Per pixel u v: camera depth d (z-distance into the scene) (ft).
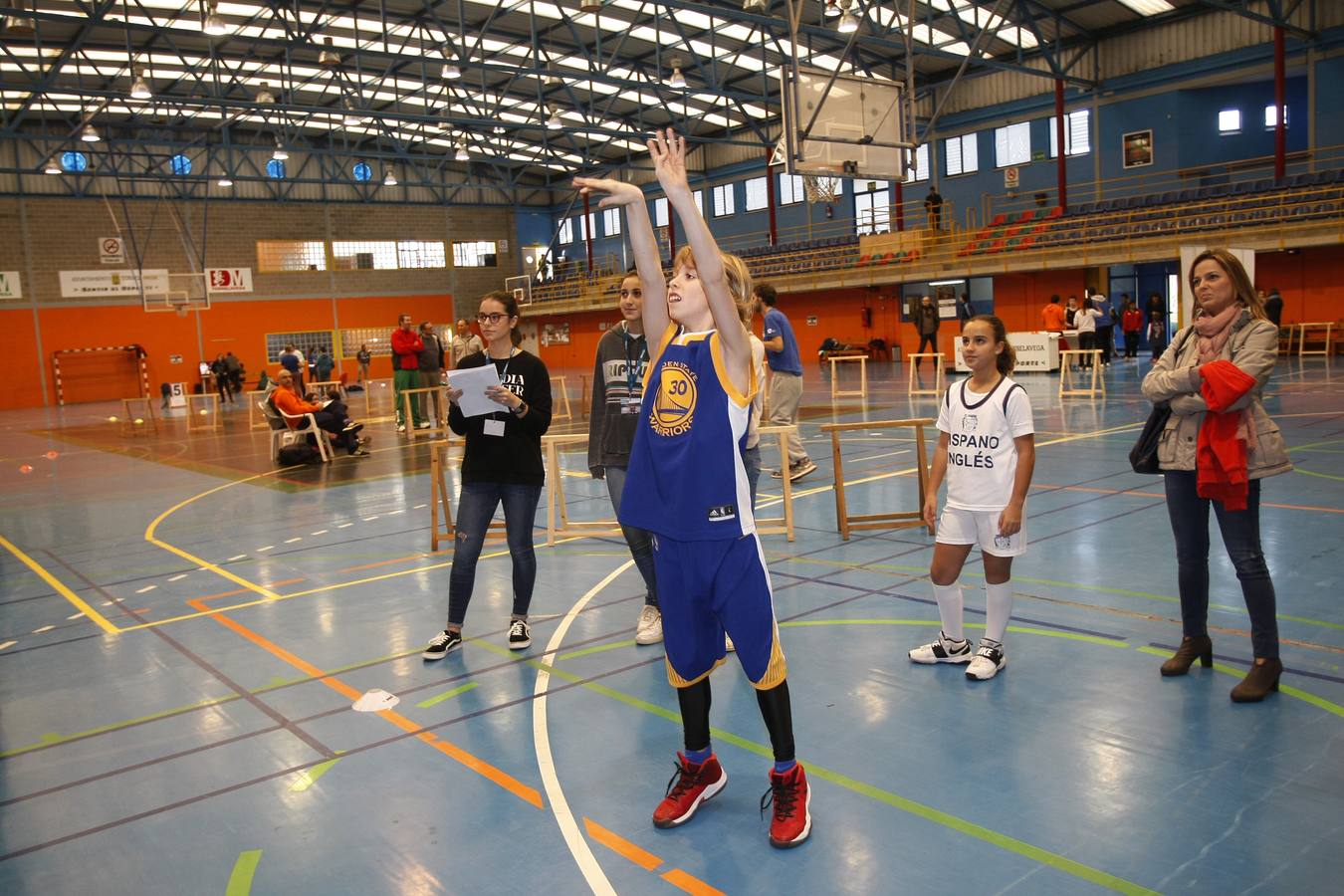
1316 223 69.87
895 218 104.58
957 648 14.83
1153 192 90.43
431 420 58.95
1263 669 12.85
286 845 10.58
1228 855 9.23
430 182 144.25
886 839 9.94
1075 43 93.09
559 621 18.44
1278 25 75.66
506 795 11.47
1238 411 12.54
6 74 98.17
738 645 10.13
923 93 101.86
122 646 18.62
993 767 11.38
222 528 31.40
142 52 93.30
